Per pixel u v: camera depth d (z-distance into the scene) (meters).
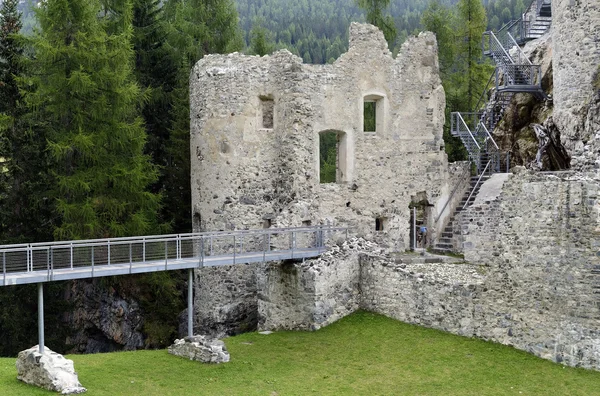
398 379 15.29
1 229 24.56
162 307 26.62
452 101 35.41
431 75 26.14
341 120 24.55
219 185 24.00
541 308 15.59
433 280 18.42
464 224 23.02
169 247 17.75
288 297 19.89
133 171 23.20
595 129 20.72
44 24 23.00
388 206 25.38
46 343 23.72
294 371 16.16
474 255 22.45
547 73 26.25
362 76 24.89
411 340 17.66
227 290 23.86
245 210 23.91
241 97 23.91
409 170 25.75
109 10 30.77
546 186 15.45
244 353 17.61
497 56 27.83
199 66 24.41
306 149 23.81
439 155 26.25
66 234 22.55
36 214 24.86
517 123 27.17
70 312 26.11
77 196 23.27
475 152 27.03
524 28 30.86
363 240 21.97
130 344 26.08
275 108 24.17
